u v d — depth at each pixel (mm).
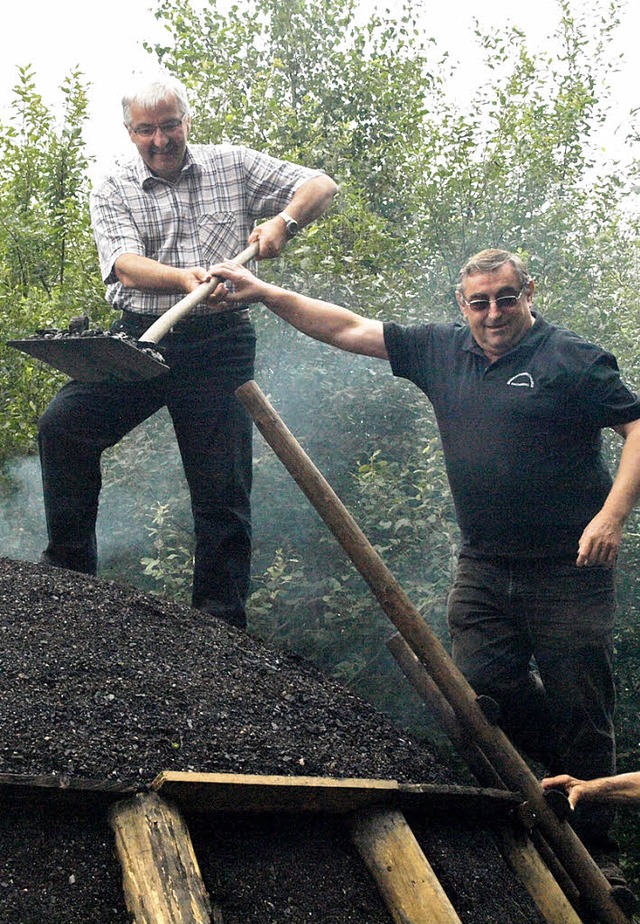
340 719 2855
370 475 5164
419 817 2523
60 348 2854
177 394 3506
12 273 6797
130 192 3494
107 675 2570
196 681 2711
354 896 2268
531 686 3172
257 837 2254
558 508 2998
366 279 5840
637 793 2650
